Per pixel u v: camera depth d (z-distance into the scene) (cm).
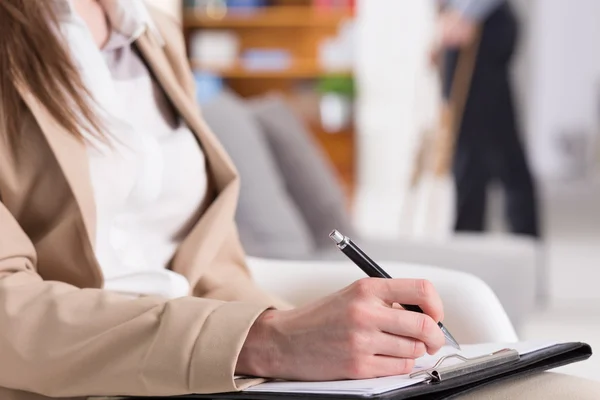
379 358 99
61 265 119
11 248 112
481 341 140
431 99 896
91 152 122
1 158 117
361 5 1091
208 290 144
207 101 312
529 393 103
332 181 346
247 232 288
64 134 116
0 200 118
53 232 118
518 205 600
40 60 116
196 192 143
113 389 101
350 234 338
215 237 141
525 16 1233
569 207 997
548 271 605
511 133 604
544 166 1265
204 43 1092
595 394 103
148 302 105
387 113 1099
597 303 523
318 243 331
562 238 780
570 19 1240
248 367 102
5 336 104
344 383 96
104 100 127
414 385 95
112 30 138
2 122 115
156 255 136
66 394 104
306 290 157
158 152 131
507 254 279
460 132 617
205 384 97
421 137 690
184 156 140
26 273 112
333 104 1091
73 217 117
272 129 336
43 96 115
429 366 109
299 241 296
